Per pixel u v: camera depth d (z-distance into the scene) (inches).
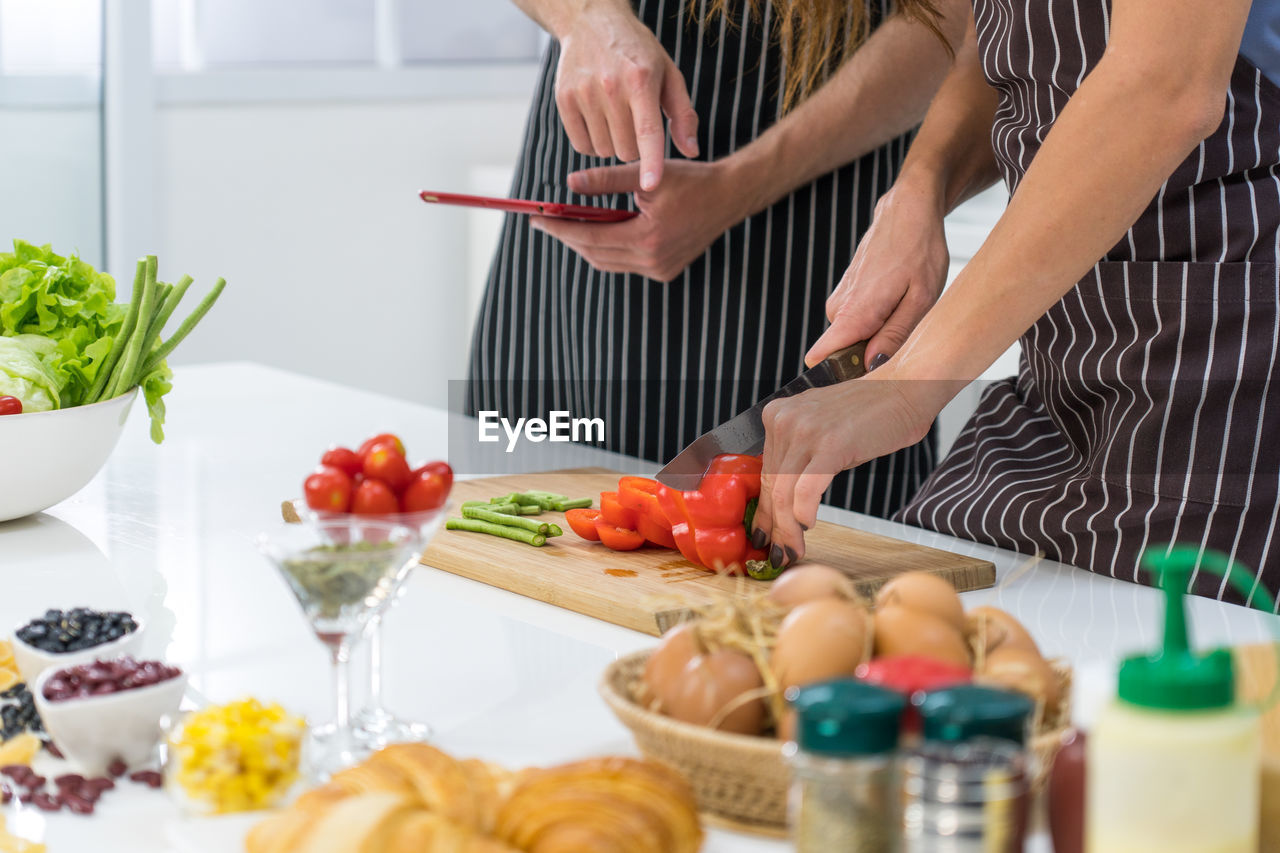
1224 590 47.9
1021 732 21.2
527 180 76.8
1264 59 49.8
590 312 73.7
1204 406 49.5
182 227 127.5
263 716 29.5
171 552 49.4
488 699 35.6
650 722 27.3
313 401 79.6
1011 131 53.5
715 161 69.1
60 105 120.9
